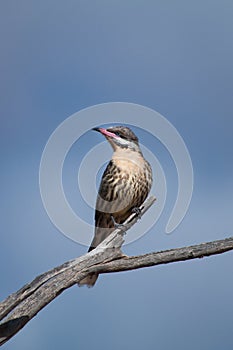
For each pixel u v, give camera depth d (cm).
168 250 977
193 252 963
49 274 973
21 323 936
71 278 972
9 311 945
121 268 988
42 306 952
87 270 983
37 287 959
